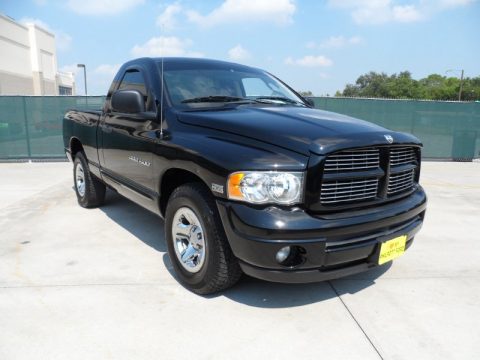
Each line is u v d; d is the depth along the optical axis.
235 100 3.77
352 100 11.41
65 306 2.88
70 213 5.30
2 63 45.53
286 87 4.60
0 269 3.50
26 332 2.57
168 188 3.46
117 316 2.77
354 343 2.51
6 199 6.14
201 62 4.15
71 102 10.67
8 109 10.48
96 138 4.71
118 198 6.10
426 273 3.58
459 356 2.41
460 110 11.63
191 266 3.07
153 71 3.81
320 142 2.53
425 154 11.88
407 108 11.57
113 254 3.87
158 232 4.54
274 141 2.62
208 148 2.78
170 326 2.65
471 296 3.16
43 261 3.69
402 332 2.65
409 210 2.98
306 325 2.70
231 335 2.57
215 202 2.76
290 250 2.53
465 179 8.80
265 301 2.99
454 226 5.07
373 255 2.80
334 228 2.51
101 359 2.32
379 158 2.82
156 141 3.32
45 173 8.77
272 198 2.49
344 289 3.22
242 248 2.55
